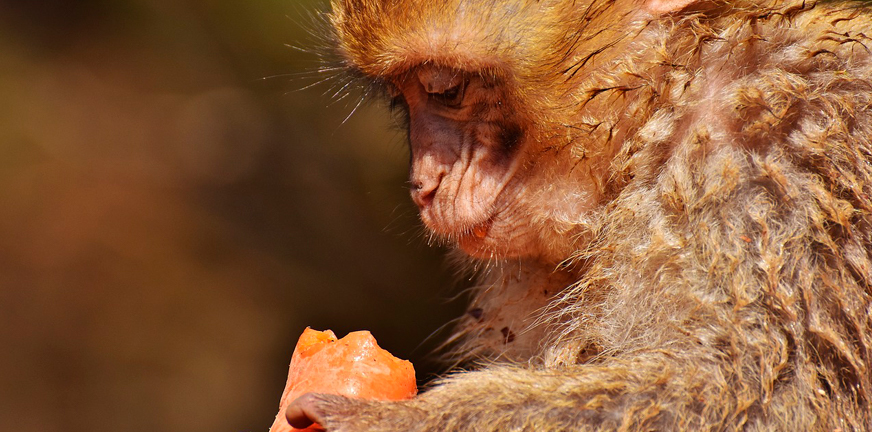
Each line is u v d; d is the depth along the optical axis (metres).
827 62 7.59
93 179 22.17
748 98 7.39
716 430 6.86
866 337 6.88
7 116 22.59
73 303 20.95
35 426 19.72
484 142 8.58
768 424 6.85
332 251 21.08
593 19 8.12
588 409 6.95
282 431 7.22
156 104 22.92
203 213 21.86
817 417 6.82
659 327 7.38
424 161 8.83
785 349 6.87
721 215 7.24
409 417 6.95
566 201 8.34
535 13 8.12
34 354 20.42
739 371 6.89
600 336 8.02
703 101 7.63
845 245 7.04
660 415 6.92
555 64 8.15
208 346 20.62
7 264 21.11
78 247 21.47
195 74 22.78
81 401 20.12
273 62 22.03
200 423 19.92
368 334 7.57
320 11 10.78
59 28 23.95
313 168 21.70
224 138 22.27
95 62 23.52
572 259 8.50
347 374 7.33
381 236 20.91
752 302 7.00
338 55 9.55
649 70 7.93
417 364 19.80
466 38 8.15
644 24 8.05
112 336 20.70
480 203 8.59
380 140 20.98
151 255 21.45
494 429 6.93
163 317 20.89
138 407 20.03
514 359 9.26
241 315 20.86
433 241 9.41
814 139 7.22
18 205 21.64
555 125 8.23
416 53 8.36
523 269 9.28
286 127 21.97
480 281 10.48
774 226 7.11
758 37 7.68
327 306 20.52
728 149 7.39
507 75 8.23
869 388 6.84
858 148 7.30
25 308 20.73
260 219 21.70
